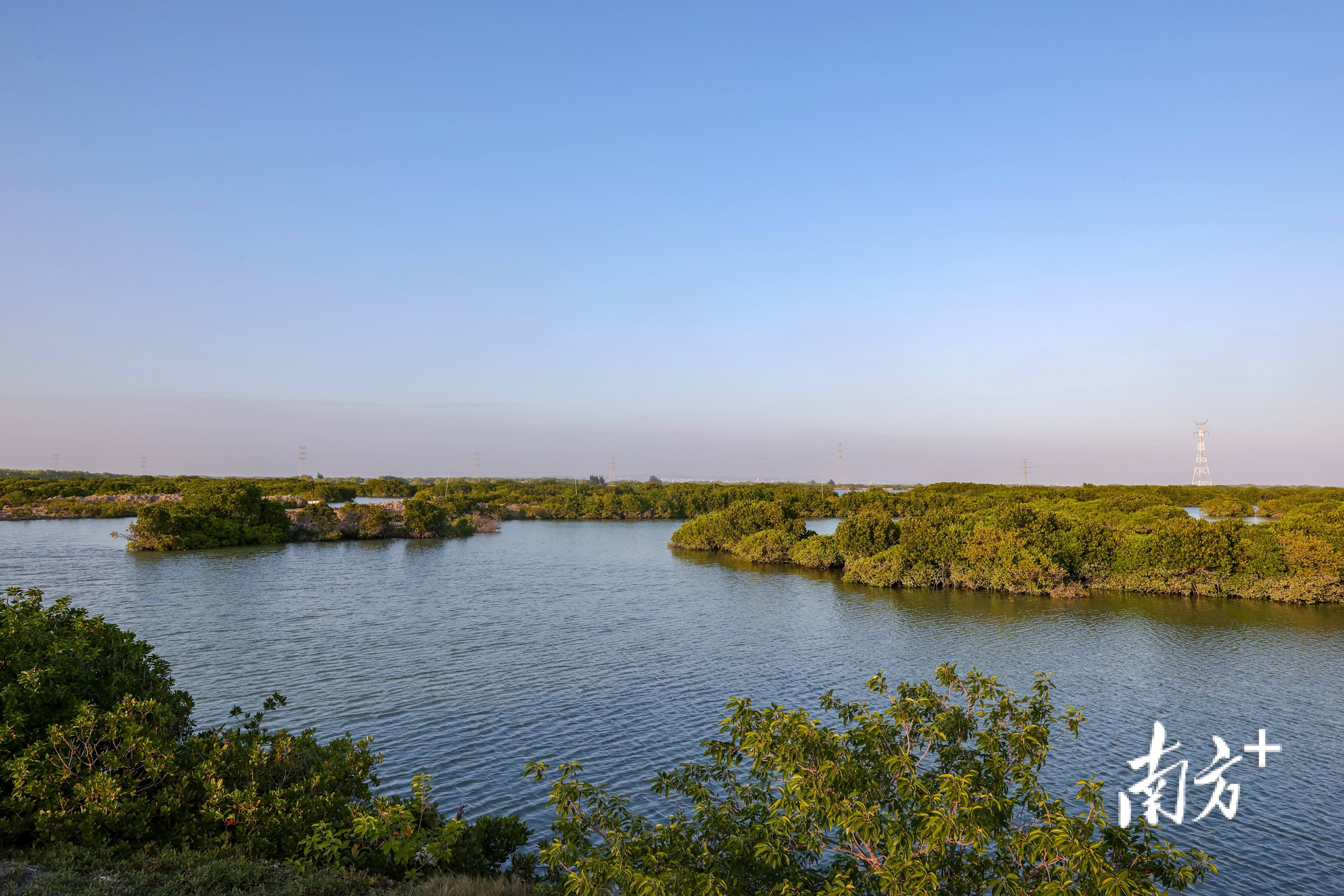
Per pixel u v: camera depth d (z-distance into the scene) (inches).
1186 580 3351.4
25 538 5585.6
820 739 555.2
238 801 765.9
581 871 563.5
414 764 1402.6
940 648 2370.8
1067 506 6840.6
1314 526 3496.6
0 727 751.1
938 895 509.4
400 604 3093.0
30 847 697.0
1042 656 2271.2
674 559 4931.1
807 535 5049.2
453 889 707.4
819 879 580.1
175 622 2642.7
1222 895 1029.8
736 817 624.1
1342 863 1111.0
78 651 862.5
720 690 1891.0
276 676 1964.8
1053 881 487.8
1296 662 2201.0
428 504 6461.6
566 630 2610.7
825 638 2514.8
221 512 5423.2
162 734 823.1
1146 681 1999.3
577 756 1450.5
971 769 574.6
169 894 614.5
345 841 747.4
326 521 5940.0
